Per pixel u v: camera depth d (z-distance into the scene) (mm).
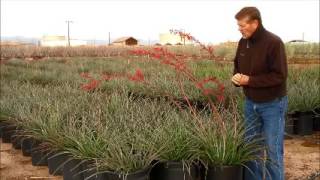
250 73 3930
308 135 7070
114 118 5418
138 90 8578
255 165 4090
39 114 5723
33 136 5422
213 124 4328
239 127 4176
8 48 29781
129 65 16859
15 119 6379
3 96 8258
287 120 6836
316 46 22234
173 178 3934
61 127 5277
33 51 30141
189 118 4691
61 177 5258
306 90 7316
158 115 5336
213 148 3955
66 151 4703
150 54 4449
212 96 6973
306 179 4766
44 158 5746
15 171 5621
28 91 8094
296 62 17172
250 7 3777
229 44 23812
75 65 18406
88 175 4270
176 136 4082
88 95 6965
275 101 3877
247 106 4152
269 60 3789
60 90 8039
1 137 7340
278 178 4008
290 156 5883
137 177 3805
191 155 4008
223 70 10547
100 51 32188
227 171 3922
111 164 3881
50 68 17359
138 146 4055
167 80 8727
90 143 4355
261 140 4043
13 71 15625
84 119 5156
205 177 3924
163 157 3975
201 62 12594
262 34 3795
